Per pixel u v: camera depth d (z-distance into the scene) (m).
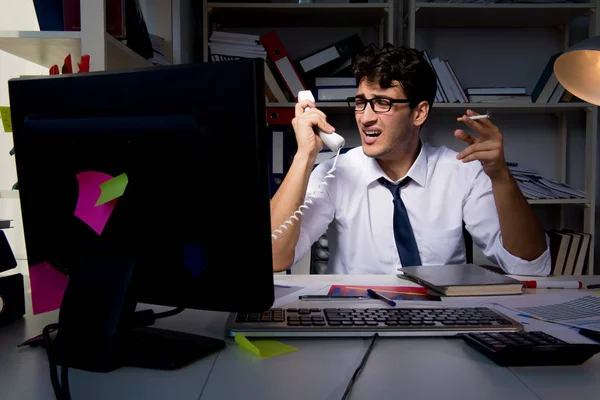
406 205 1.67
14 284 0.88
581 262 2.59
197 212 0.66
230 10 2.64
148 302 0.75
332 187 1.71
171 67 0.66
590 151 2.68
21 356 0.70
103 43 1.47
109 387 0.60
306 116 1.36
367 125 1.54
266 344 0.74
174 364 0.65
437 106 2.61
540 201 2.59
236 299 0.67
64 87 0.73
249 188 0.63
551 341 0.68
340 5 2.58
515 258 1.42
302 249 1.57
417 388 0.58
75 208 0.74
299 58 2.93
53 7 1.54
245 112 0.62
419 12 2.65
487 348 0.67
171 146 0.65
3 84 2.11
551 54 2.94
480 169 1.67
